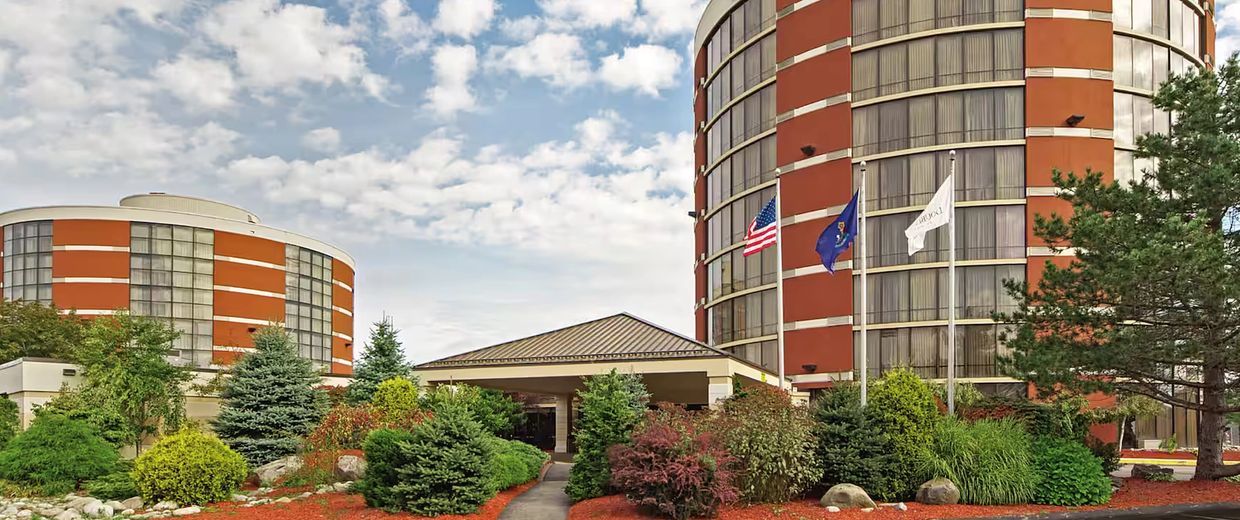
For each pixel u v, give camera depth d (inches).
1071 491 781.9
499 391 1414.9
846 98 1657.2
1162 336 880.9
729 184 1935.3
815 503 773.9
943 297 1566.2
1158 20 1637.6
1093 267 868.0
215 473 830.5
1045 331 979.3
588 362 1133.7
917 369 1562.5
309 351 2913.4
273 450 1095.0
